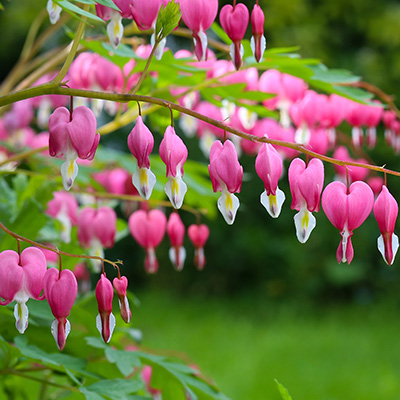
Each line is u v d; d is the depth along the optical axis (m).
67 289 0.76
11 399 1.01
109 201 1.29
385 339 3.91
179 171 0.75
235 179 0.76
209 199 1.22
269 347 3.69
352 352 3.62
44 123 1.36
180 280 5.06
